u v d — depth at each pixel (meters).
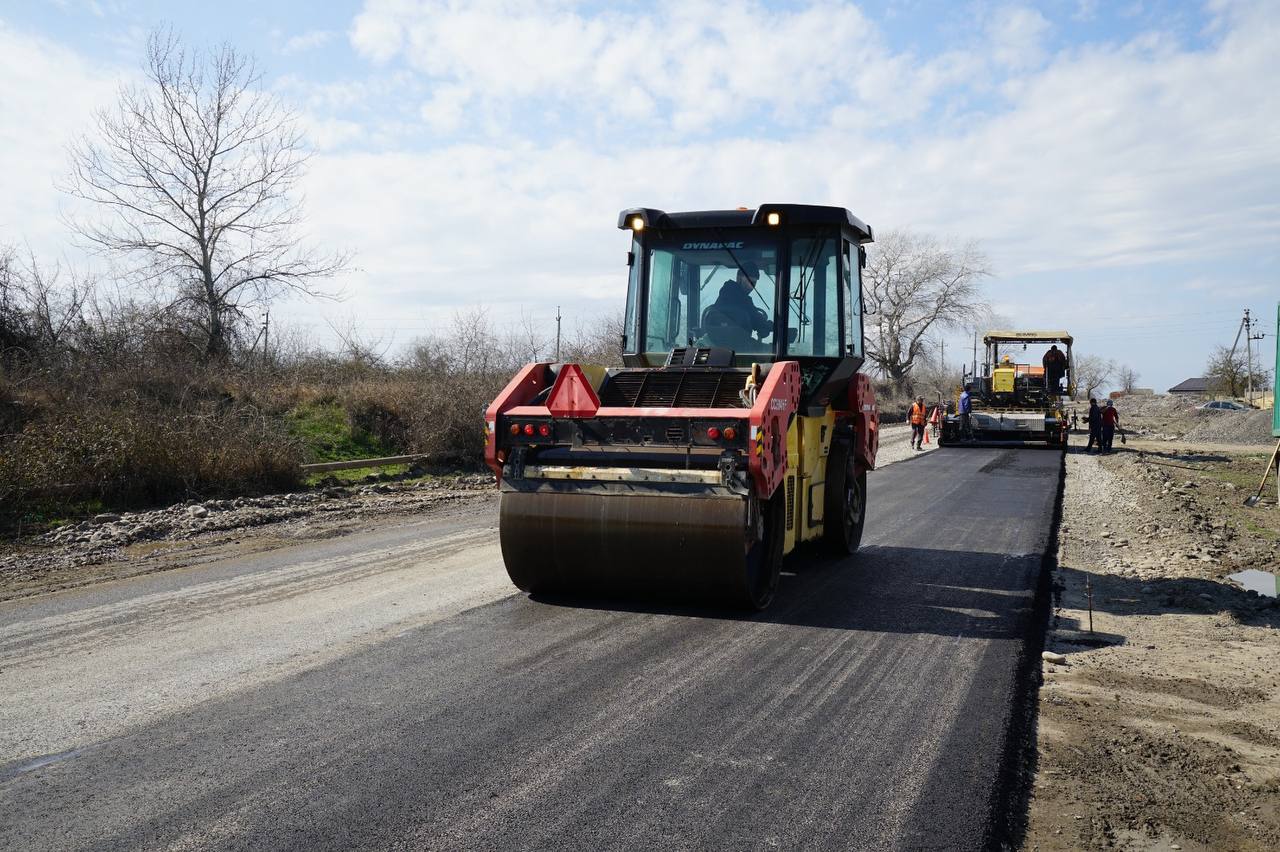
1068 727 4.61
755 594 6.75
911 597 7.47
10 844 3.27
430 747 4.18
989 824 3.51
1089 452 28.84
